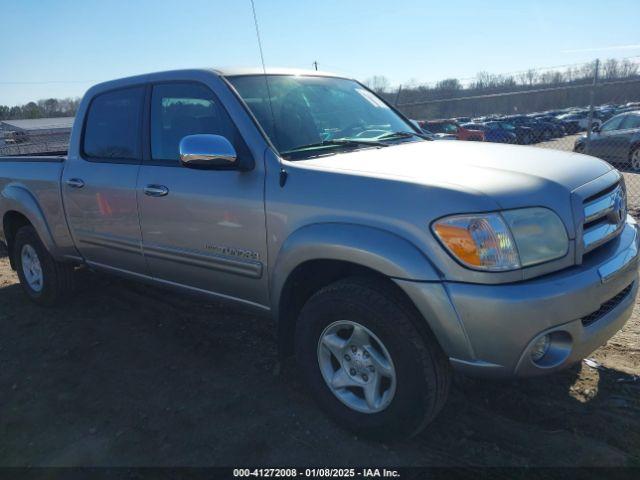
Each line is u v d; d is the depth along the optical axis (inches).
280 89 136.7
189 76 135.0
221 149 113.7
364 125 145.6
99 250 159.3
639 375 125.8
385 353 99.8
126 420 118.6
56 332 167.5
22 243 188.4
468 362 93.4
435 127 925.8
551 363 94.0
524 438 105.6
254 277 119.6
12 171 183.9
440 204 92.4
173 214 131.6
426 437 107.3
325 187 105.4
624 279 103.9
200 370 138.9
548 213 94.1
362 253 97.1
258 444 107.9
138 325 169.2
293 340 123.8
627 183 443.2
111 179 147.5
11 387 136.4
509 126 1103.6
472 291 89.4
